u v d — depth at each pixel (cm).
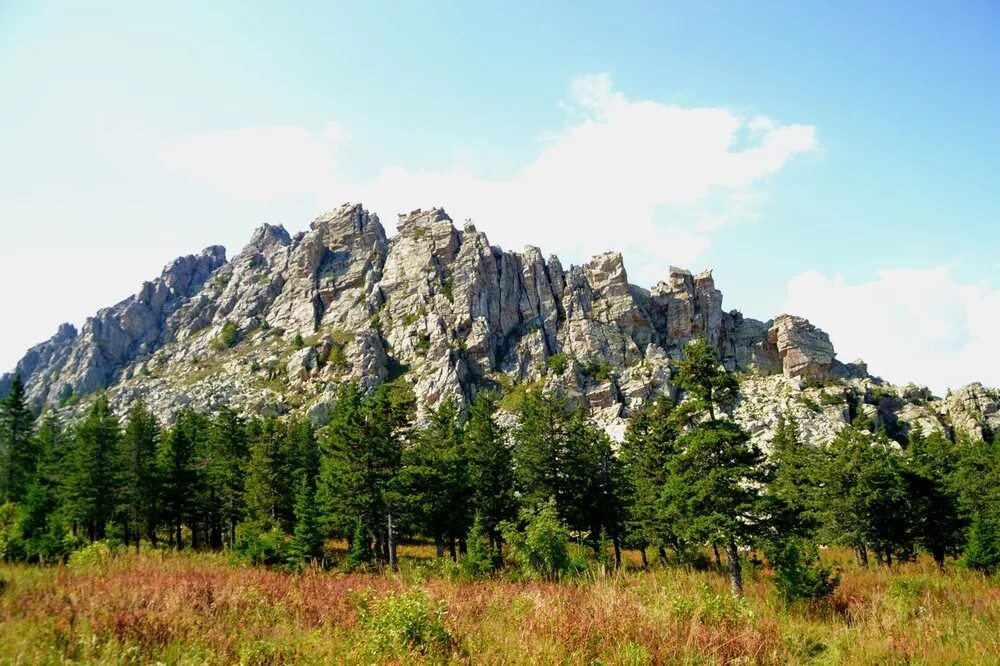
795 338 13700
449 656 1023
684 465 2569
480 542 3212
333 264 17650
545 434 4825
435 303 14712
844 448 4322
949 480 5041
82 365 16475
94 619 1048
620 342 13912
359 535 3716
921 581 2431
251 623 1191
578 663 1010
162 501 5056
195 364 15188
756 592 2244
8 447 6662
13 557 2278
